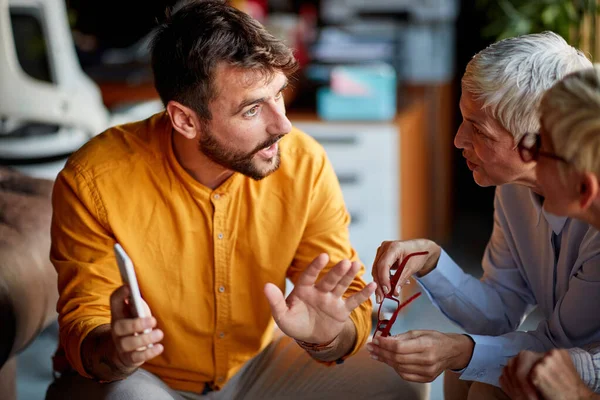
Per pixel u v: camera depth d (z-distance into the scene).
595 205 1.18
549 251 1.54
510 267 1.68
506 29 2.81
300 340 1.43
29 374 2.61
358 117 2.95
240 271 1.63
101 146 1.61
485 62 1.37
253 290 1.65
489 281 1.71
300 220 1.62
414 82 3.58
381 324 1.48
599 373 1.30
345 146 2.93
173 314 1.62
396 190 2.94
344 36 3.48
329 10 3.65
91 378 1.50
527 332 1.51
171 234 1.58
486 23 3.69
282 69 1.46
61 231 1.59
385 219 2.98
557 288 1.55
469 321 1.66
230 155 1.50
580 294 1.44
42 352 2.76
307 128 2.95
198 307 1.62
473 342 1.42
